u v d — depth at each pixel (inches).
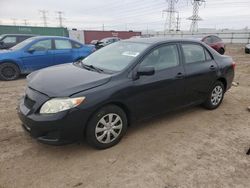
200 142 147.8
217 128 168.9
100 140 132.8
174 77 160.4
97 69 150.1
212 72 189.3
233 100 235.6
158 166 121.8
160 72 154.1
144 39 172.2
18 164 121.0
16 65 313.3
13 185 106.3
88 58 177.2
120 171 117.2
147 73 138.3
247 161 128.9
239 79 342.6
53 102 118.4
